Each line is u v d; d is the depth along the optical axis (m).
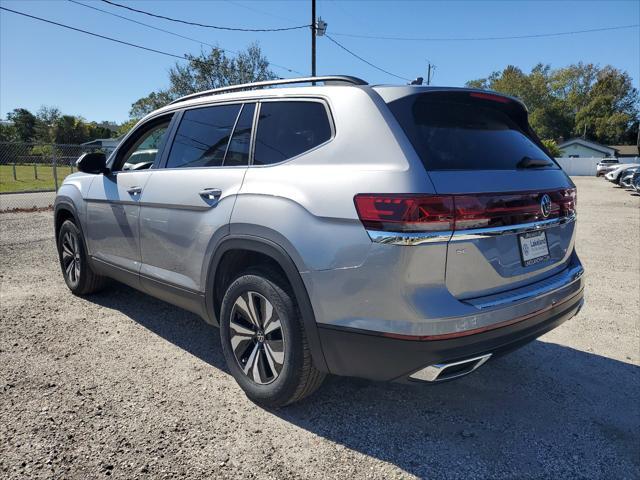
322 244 2.38
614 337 4.11
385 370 2.33
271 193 2.66
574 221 3.08
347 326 2.34
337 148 2.51
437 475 2.34
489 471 2.37
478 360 2.34
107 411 2.81
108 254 4.16
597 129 78.38
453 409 2.93
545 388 3.21
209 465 2.37
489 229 2.31
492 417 2.85
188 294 3.27
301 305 2.50
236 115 3.18
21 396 2.95
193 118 3.54
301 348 2.60
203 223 3.05
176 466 2.35
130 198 3.73
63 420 2.71
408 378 2.34
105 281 4.80
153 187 3.52
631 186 21.05
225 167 3.08
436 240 2.16
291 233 2.50
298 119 2.80
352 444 2.56
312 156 2.61
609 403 3.03
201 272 3.13
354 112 2.52
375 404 2.96
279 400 2.75
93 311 4.49
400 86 2.58
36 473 2.28
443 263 2.19
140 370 3.34
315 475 2.32
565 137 80.88
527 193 2.51
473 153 2.52
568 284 2.84
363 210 2.26
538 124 78.38
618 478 2.33
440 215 2.16
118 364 3.42
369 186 2.27
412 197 2.15
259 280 2.73
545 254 2.74
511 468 2.39
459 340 2.21
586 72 83.06
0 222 10.41
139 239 3.69
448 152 2.41
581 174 53.97
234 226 2.82
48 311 4.47
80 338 3.87
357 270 2.27
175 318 4.35
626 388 3.23
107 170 4.10
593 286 5.66
